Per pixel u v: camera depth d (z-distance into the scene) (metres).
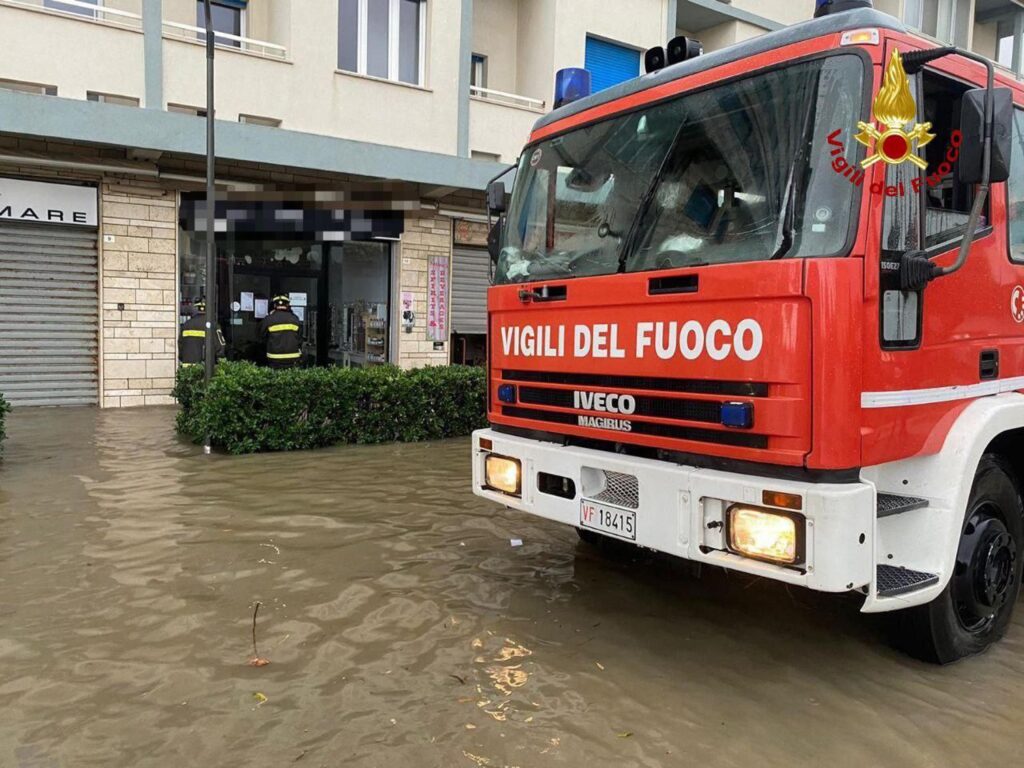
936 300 3.29
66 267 10.62
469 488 6.67
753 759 2.80
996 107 2.97
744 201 3.23
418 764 2.73
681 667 3.52
